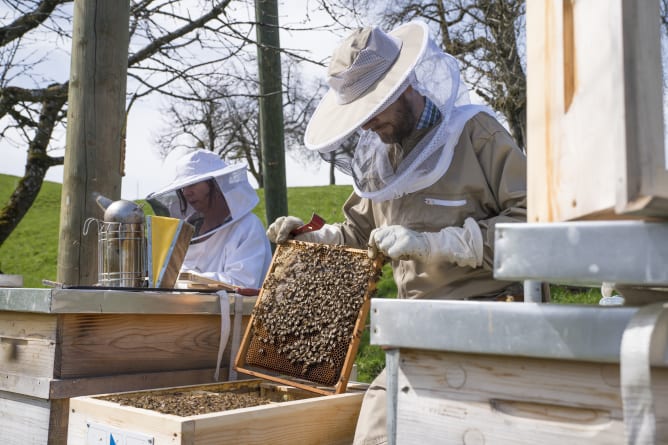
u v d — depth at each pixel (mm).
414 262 2416
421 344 1254
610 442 1076
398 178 2266
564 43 1092
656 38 913
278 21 5328
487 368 1218
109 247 2801
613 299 2230
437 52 2359
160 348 2652
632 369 917
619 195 876
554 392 1138
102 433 1956
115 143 3719
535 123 1191
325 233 2791
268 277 2586
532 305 1116
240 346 2623
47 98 6449
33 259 18094
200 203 3936
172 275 2861
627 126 871
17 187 7234
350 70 2348
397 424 1323
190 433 1738
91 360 2439
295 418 2027
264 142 5211
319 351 2340
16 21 6363
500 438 1194
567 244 1006
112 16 3695
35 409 2377
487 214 2406
